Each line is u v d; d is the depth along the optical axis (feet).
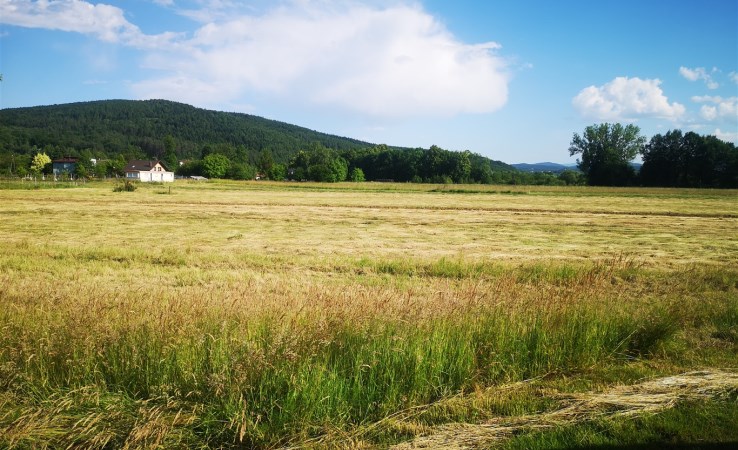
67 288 28.37
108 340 17.19
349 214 114.01
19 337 17.47
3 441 13.19
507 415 16.02
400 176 460.96
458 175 424.05
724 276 40.88
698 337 25.05
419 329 19.35
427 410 16.12
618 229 88.28
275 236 73.56
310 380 15.69
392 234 78.43
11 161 341.41
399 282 39.58
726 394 16.99
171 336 17.20
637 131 343.05
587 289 26.58
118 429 13.98
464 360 18.76
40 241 62.90
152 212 108.88
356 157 514.68
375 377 16.97
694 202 167.84
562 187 277.23
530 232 83.25
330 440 14.33
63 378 16.29
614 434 14.38
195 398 15.46
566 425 14.87
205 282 39.04
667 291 36.01
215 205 134.10
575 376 19.63
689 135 313.53
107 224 85.15
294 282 38.86
